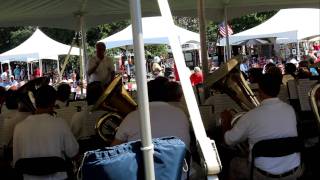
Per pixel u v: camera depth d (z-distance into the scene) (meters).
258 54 30.22
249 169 3.24
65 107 5.03
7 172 3.86
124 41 13.60
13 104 4.88
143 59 1.79
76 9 9.59
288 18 14.15
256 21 29.34
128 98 3.75
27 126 3.31
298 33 13.80
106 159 1.77
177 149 1.90
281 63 20.42
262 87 3.21
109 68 7.81
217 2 9.55
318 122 3.27
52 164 3.19
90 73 7.82
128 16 10.68
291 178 3.14
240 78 3.79
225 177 3.53
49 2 8.55
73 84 15.55
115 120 3.81
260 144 3.06
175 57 1.93
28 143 3.29
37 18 10.27
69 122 4.74
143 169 1.81
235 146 3.48
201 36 6.80
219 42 14.97
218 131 4.05
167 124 3.16
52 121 3.34
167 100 3.36
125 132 3.07
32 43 17.31
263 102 3.21
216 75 3.80
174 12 10.70
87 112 4.39
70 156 3.42
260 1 9.60
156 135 3.12
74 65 29.73
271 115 3.13
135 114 3.11
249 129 3.16
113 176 1.75
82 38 9.99
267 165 3.11
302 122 4.18
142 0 8.90
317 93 3.28
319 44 26.59
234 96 3.85
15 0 7.95
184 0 9.24
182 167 1.95
